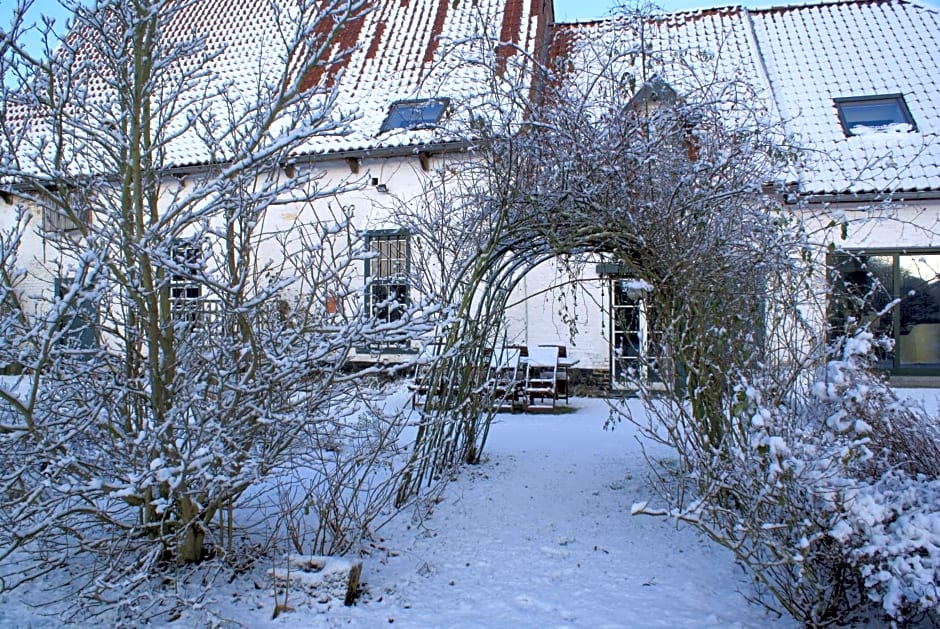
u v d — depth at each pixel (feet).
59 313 11.03
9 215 43.65
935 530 10.28
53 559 13.33
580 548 16.35
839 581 11.98
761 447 11.99
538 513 18.76
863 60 44.62
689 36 48.85
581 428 30.40
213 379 13.57
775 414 12.51
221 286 12.10
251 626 12.45
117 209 13.28
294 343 13.70
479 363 22.82
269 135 14.58
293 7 52.49
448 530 17.54
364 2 13.39
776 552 11.58
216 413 12.51
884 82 42.55
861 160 36.81
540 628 12.42
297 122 13.34
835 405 12.05
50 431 12.73
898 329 37.37
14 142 13.52
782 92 42.86
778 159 18.17
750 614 12.96
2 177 13.24
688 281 15.99
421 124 21.04
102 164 14.57
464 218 21.20
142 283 13.17
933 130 38.29
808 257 16.16
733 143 17.13
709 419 16.40
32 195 13.62
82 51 14.88
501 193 18.61
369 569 15.15
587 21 46.26
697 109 17.54
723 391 15.20
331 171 42.19
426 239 22.50
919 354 37.29
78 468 13.00
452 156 26.12
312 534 16.87
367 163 40.96
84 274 11.69
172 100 14.20
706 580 14.57
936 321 37.06
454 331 19.12
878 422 13.33
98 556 14.02
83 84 13.99
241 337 13.28
